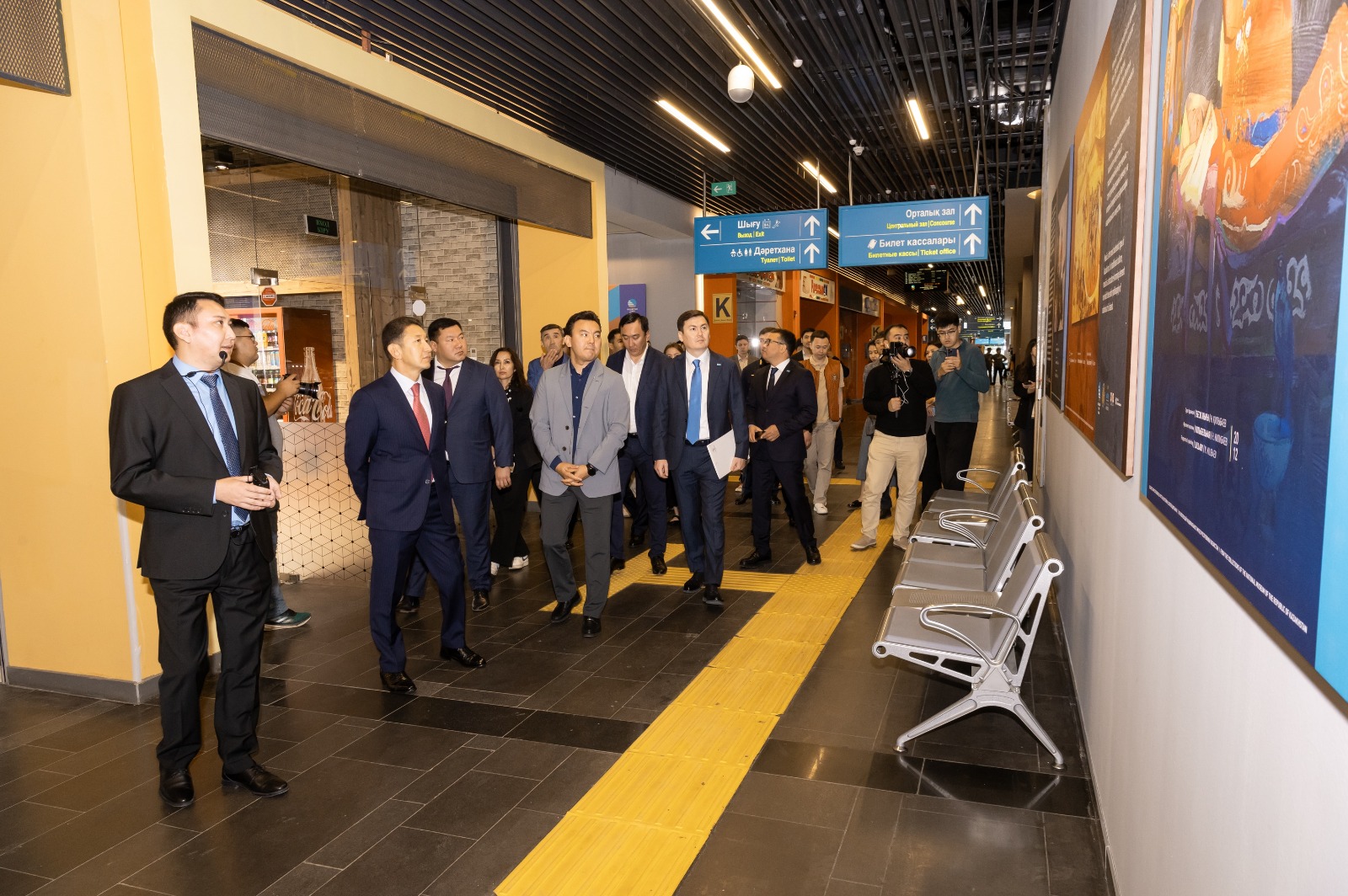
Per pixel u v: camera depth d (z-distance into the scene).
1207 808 1.33
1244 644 1.15
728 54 5.94
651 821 2.61
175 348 2.71
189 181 3.79
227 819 2.68
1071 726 3.19
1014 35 5.43
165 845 2.54
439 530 3.83
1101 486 2.67
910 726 3.23
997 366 27.16
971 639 2.97
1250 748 1.12
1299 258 0.85
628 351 5.44
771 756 3.01
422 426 3.67
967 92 7.15
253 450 2.85
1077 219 3.42
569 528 4.54
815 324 19.28
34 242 3.51
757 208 12.00
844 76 6.50
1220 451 1.15
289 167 7.92
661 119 7.51
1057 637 4.23
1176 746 1.55
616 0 5.00
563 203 7.33
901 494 6.01
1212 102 1.23
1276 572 0.92
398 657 3.67
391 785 2.87
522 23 5.12
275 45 4.28
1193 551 1.32
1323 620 0.78
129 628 3.61
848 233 9.12
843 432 15.95
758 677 3.76
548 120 7.30
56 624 3.72
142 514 3.62
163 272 3.72
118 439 2.58
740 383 4.82
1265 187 0.97
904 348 5.87
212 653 3.96
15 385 3.62
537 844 2.50
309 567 6.04
